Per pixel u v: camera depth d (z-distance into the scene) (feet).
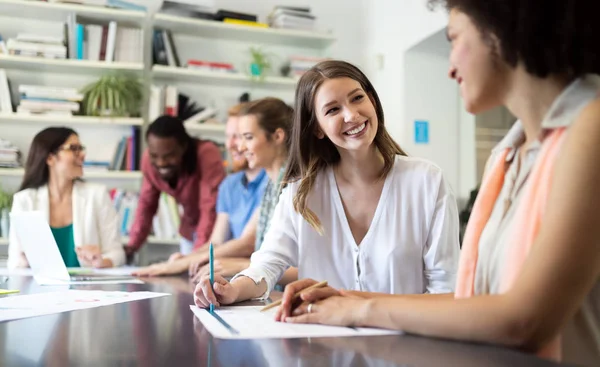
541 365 1.83
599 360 2.17
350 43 14.70
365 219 4.55
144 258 12.79
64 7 11.80
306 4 14.46
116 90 12.07
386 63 13.55
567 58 2.10
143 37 12.62
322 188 4.61
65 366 1.99
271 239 4.64
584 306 2.17
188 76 12.93
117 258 8.18
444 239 4.42
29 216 5.54
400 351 2.10
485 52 2.25
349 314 2.67
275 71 14.32
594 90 2.12
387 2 13.55
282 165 6.77
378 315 2.53
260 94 13.97
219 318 3.07
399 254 4.44
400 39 12.83
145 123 12.68
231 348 2.27
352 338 2.41
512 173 2.49
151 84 13.07
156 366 1.98
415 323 2.36
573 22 2.05
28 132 12.39
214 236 8.20
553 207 1.99
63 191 8.85
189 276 6.30
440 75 12.92
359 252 4.50
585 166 1.93
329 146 4.62
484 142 13.20
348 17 14.73
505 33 2.14
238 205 8.03
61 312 3.40
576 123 2.02
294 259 4.67
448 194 4.49
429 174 4.48
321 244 4.57
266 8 14.14
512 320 2.00
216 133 13.48
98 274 6.55
